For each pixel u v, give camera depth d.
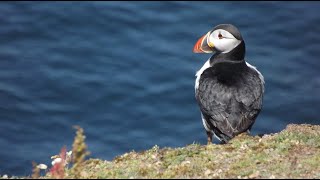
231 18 24.00
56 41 22.31
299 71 21.33
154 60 21.75
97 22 23.38
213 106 10.91
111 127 18.88
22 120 18.78
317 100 19.95
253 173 8.65
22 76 20.53
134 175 8.77
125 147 18.06
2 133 18.20
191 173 8.80
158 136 18.59
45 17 23.36
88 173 8.86
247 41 22.84
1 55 21.39
